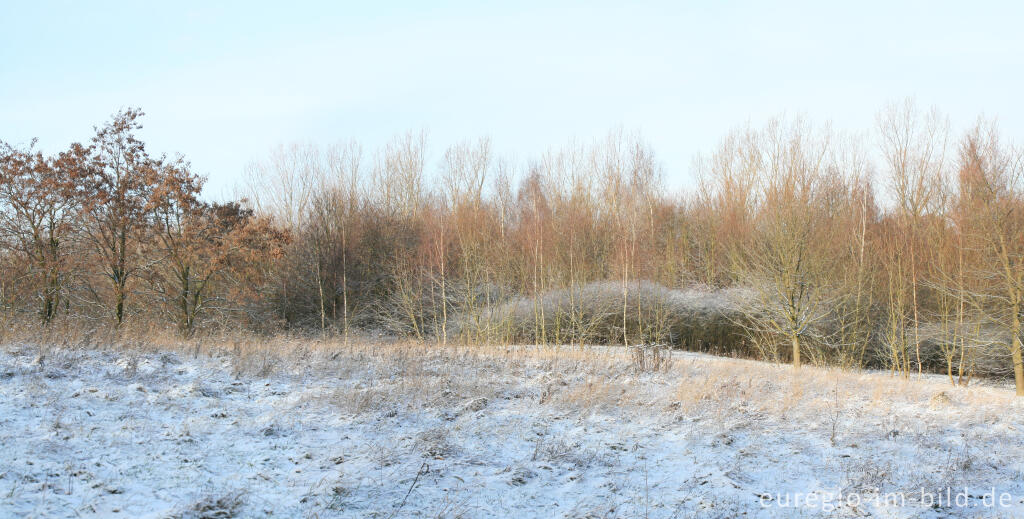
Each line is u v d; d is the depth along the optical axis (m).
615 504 6.95
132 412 8.93
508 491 7.23
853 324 29.23
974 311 24.72
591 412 10.92
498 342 30.97
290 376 12.49
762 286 28.67
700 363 19.33
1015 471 8.62
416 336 34.59
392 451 8.09
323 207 40.25
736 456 8.80
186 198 24.98
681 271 42.66
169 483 6.67
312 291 36.28
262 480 6.99
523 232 38.97
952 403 13.05
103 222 24.33
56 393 9.35
